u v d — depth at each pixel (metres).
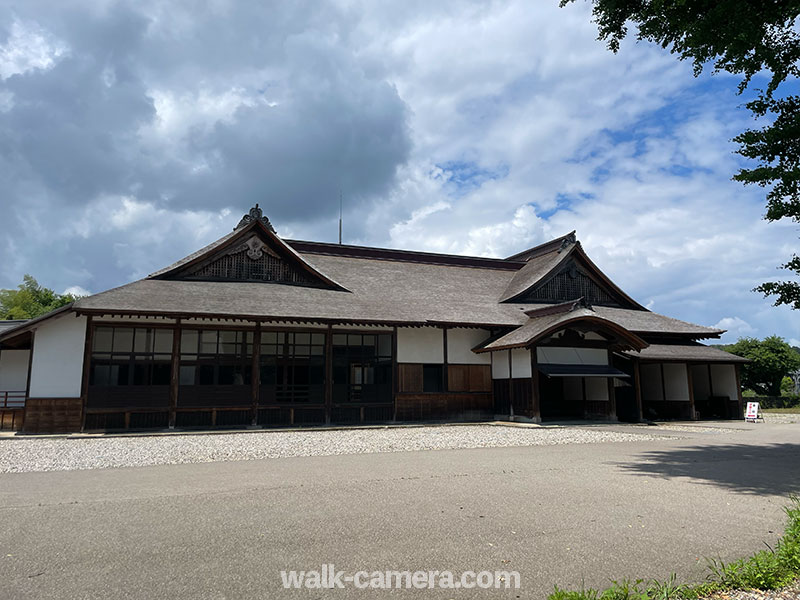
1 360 19.64
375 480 8.19
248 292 19.38
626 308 27.12
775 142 8.96
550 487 7.64
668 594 3.77
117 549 4.87
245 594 3.90
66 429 16.23
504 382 21.41
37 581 4.13
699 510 6.32
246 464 9.95
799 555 4.39
